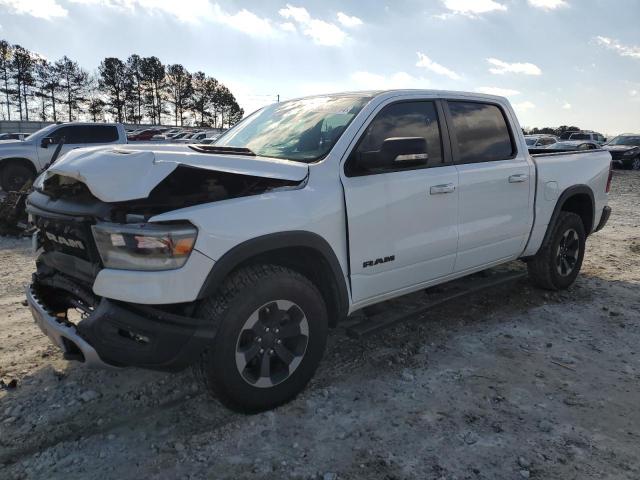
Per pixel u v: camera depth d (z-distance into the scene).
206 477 2.52
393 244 3.51
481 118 4.31
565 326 4.42
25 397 3.23
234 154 3.22
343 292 3.27
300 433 2.87
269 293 2.87
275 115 4.13
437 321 4.51
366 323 3.64
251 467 2.59
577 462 2.62
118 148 3.13
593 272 6.07
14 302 5.04
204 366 2.79
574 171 5.11
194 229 2.62
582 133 36.22
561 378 3.50
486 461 2.63
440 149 3.91
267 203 2.89
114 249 2.63
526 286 5.44
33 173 13.29
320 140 3.45
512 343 4.07
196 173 2.86
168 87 94.75
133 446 2.76
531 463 2.61
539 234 4.81
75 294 3.05
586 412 3.08
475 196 4.04
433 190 3.70
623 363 3.74
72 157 3.02
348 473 2.54
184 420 2.99
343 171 3.28
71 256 3.00
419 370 3.60
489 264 4.42
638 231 8.78
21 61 79.12
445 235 3.85
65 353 2.92
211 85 98.69
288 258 3.13
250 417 3.01
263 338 2.94
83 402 3.18
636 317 4.62
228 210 2.75
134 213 2.72
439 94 4.03
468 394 3.28
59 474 2.54
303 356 3.11
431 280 3.91
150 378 3.48
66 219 2.82
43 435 2.85
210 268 2.67
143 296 2.58
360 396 3.25
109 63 86.50
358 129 3.42
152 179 2.64
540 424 2.95
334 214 3.16
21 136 29.91
